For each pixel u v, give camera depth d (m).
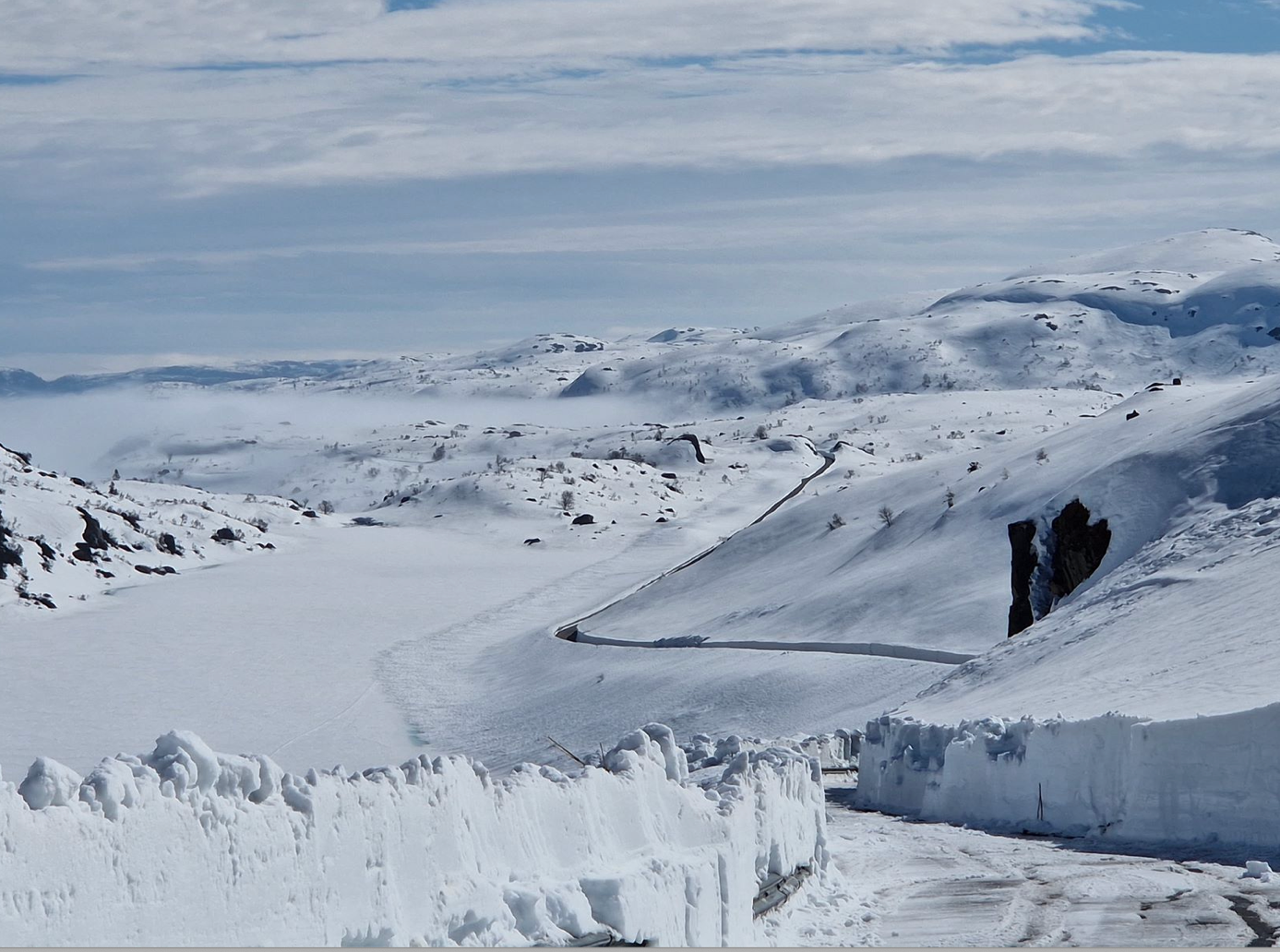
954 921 17.88
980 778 31.20
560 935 11.08
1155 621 41.09
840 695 76.19
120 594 150.75
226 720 98.50
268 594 155.38
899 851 25.25
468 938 10.27
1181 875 21.39
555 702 94.12
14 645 125.38
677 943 13.33
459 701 103.38
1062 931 17.06
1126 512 76.94
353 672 117.31
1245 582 40.78
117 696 106.69
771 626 96.50
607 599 146.62
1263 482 75.94
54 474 182.62
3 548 146.25
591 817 12.77
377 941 9.34
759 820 17.73
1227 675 31.53
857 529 119.06
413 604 151.75
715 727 76.81
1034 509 95.56
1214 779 25.48
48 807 7.17
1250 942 16.20
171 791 7.95
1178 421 95.31
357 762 84.38
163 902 7.70
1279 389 86.38
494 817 11.24
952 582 90.69
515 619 141.88
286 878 8.62
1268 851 23.70
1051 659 43.09
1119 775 27.38
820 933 16.98
